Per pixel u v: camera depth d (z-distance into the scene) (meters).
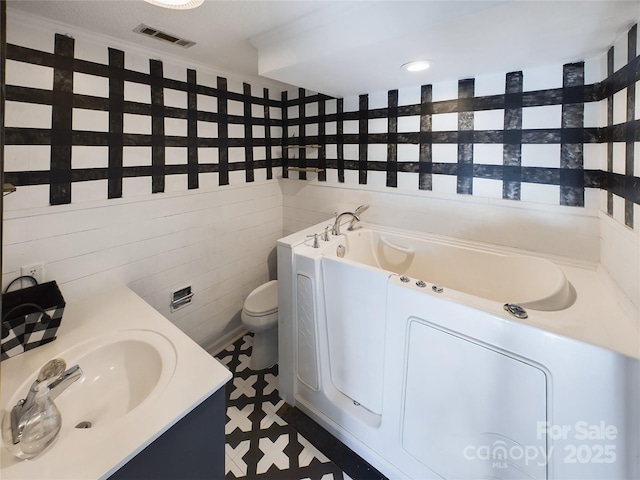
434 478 1.31
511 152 1.69
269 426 1.71
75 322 1.29
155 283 1.88
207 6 1.21
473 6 1.01
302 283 1.68
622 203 1.21
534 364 1.04
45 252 1.39
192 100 1.96
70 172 1.45
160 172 1.83
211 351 2.31
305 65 1.52
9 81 1.25
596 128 1.47
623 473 0.93
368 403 1.55
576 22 1.08
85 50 1.46
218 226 2.24
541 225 1.66
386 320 1.40
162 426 0.81
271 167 2.64
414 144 2.02
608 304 1.20
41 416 0.76
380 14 1.21
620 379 0.91
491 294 1.78
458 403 1.21
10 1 1.17
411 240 2.04
